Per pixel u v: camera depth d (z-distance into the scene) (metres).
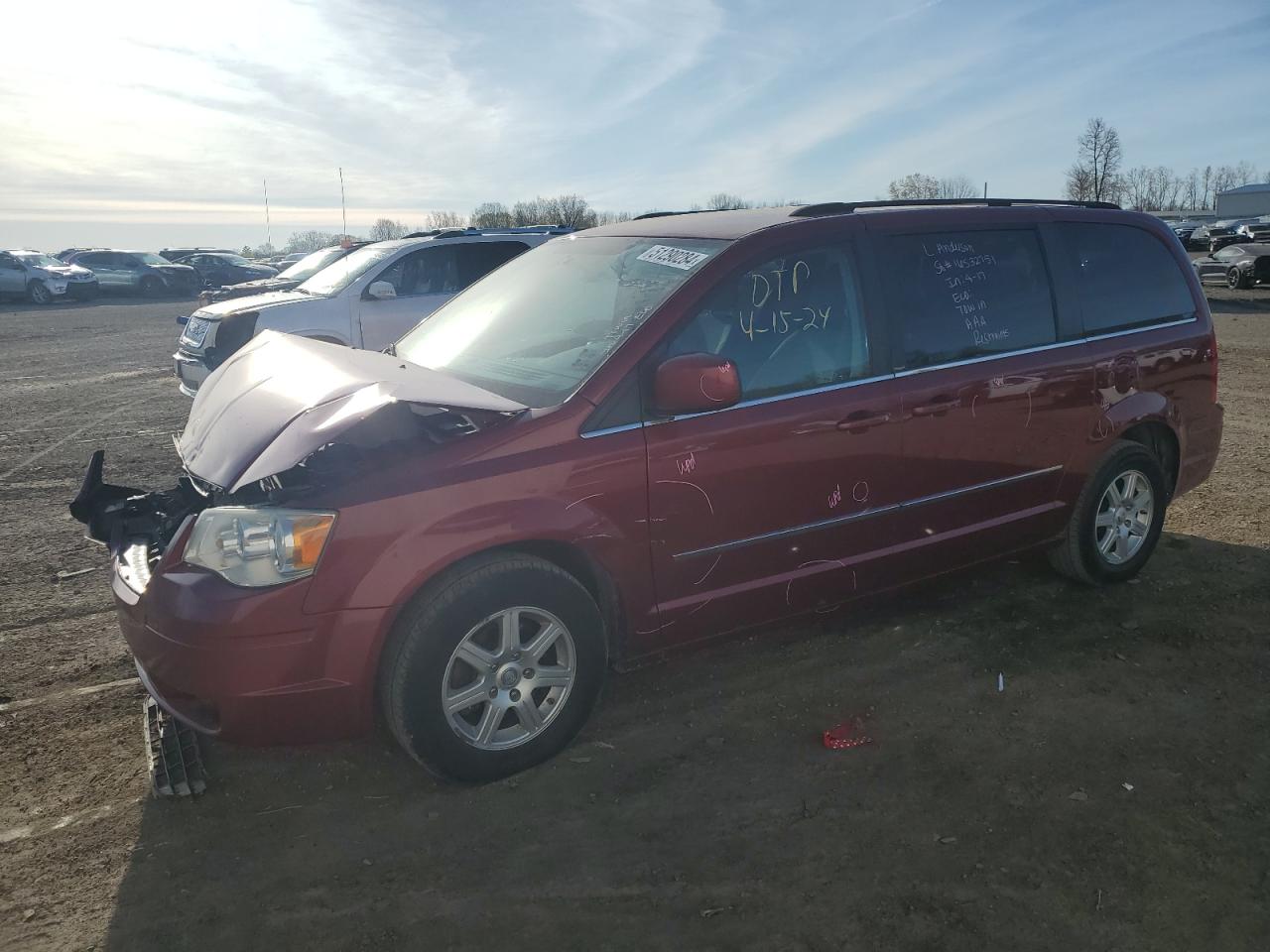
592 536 3.21
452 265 10.09
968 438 4.03
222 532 2.90
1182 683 3.80
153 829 3.01
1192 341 4.91
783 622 3.83
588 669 3.32
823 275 3.75
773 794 3.12
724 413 3.44
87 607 4.78
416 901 2.66
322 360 3.68
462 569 3.05
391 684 3.00
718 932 2.52
